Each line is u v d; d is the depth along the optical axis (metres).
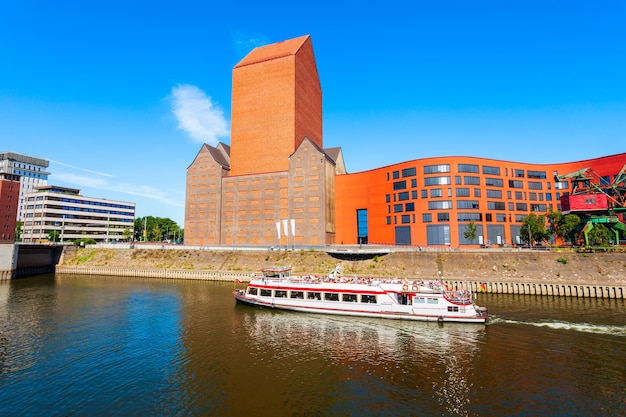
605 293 61.50
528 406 25.66
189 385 29.75
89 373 32.38
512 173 108.31
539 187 110.88
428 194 103.19
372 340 40.69
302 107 126.75
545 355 35.19
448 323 46.81
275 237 114.62
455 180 102.19
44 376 31.84
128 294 70.81
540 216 96.56
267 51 131.00
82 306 59.72
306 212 111.50
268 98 122.62
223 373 32.03
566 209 81.38
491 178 105.44
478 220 101.81
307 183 112.38
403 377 30.81
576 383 29.14
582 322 46.28
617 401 26.23
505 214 105.25
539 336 40.84
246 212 119.12
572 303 57.94
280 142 119.62
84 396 28.06
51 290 76.94
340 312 51.75
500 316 49.78
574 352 35.84
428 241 102.00
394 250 83.88
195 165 127.75
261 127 122.69
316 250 92.75
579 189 85.44
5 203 122.69
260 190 118.06
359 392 28.16
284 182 115.44
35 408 26.34
